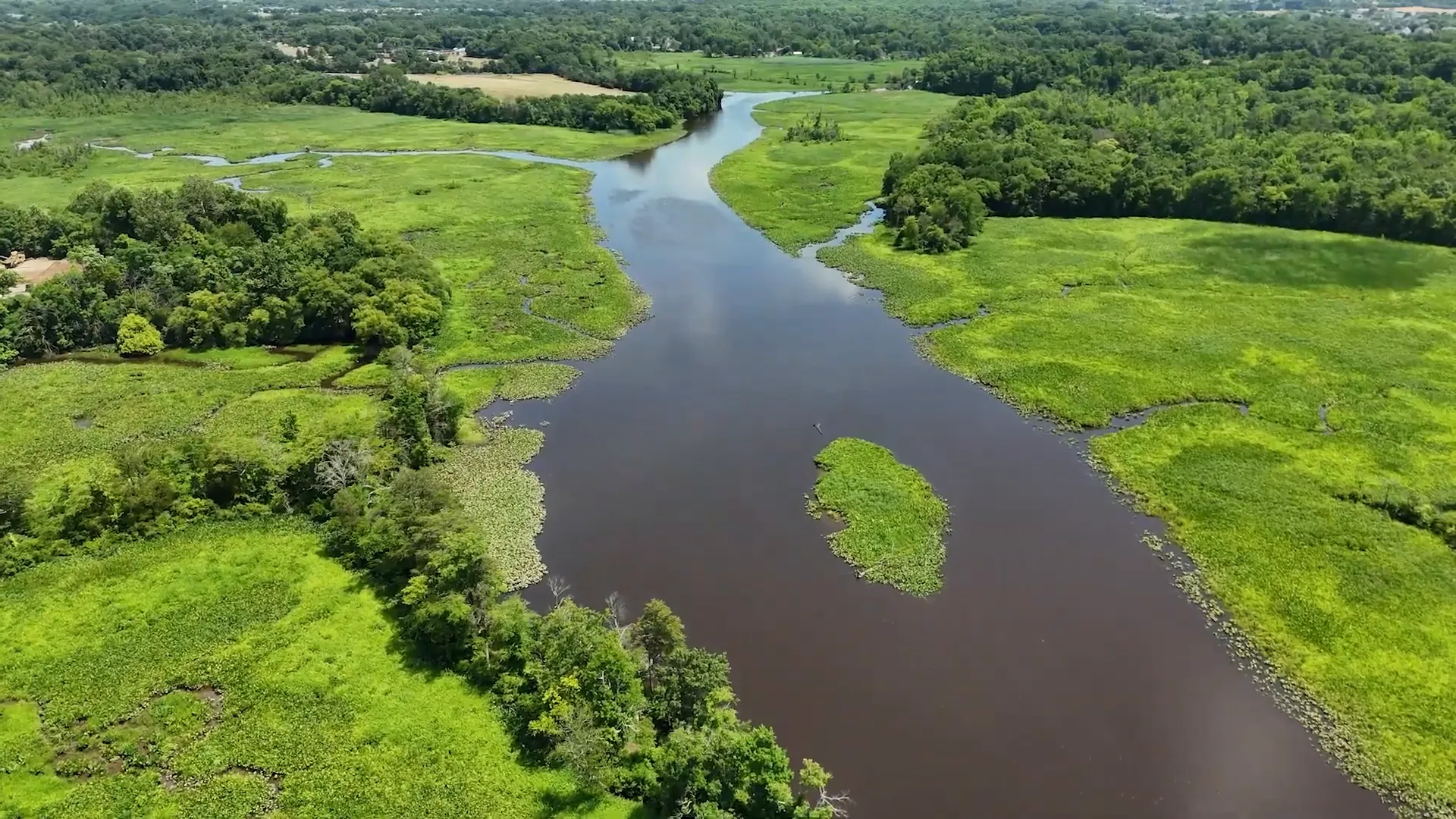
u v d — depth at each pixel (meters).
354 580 54.09
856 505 62.47
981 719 45.47
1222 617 52.09
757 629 51.38
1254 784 41.72
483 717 44.12
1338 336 87.50
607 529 60.62
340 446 62.28
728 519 61.81
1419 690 45.88
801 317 97.31
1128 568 56.56
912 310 97.56
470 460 68.19
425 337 89.38
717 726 41.62
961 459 69.12
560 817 38.81
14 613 50.88
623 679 43.16
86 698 45.09
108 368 82.69
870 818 39.97
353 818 38.69
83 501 57.19
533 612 51.34
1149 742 44.12
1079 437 72.19
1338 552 56.31
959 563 57.16
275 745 42.31
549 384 81.00
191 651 48.28
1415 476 64.06
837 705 46.16
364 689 45.66
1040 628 51.56
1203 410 74.69
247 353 86.81
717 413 76.56
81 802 39.31
